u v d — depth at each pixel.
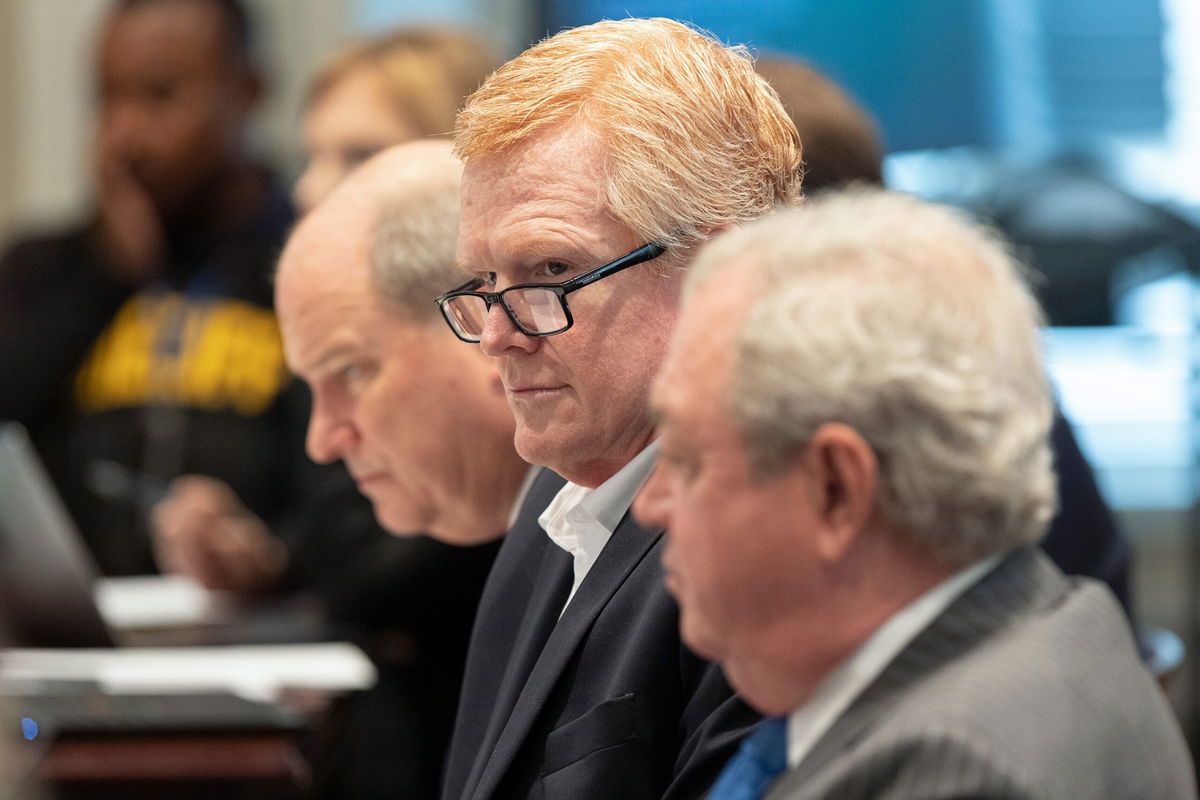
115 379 8.77
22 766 5.12
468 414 4.63
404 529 4.97
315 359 4.68
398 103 7.91
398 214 4.57
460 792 4.14
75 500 8.59
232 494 8.43
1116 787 2.31
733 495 2.38
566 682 3.52
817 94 5.38
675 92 3.38
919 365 2.31
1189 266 12.14
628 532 3.58
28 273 9.18
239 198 9.17
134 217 8.98
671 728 3.36
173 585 8.20
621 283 3.34
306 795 5.50
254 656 6.37
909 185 12.52
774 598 2.41
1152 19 12.34
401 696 6.80
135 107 9.02
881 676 2.40
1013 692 2.28
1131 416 12.25
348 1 12.61
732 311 2.42
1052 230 12.26
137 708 5.46
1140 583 12.12
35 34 13.01
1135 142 12.41
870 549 2.38
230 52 9.23
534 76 3.40
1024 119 12.46
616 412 3.43
